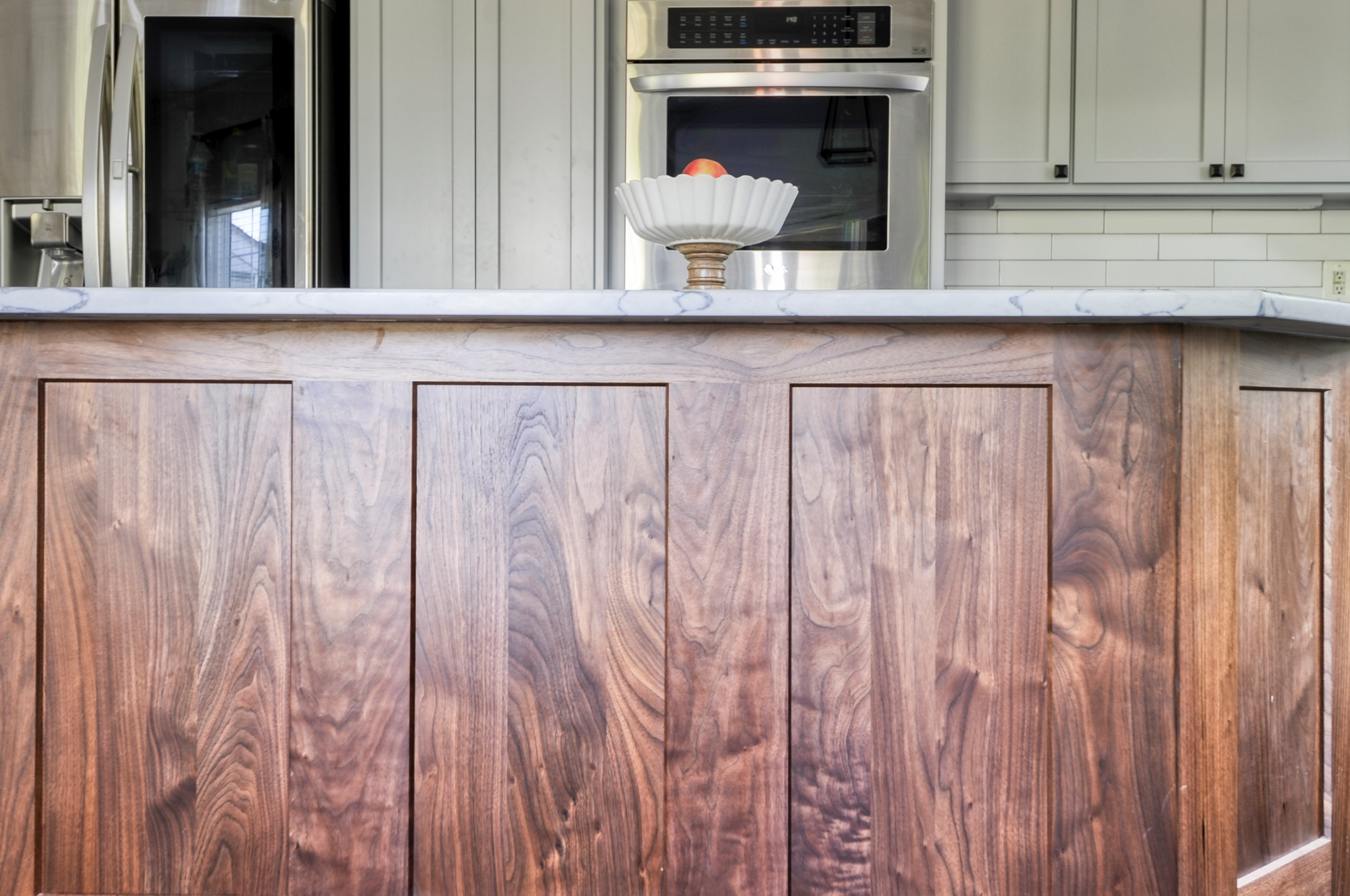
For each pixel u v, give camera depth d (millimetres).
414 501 1044
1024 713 1022
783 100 2338
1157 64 2654
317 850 1039
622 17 2387
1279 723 1182
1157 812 1004
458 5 2355
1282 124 2637
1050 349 1014
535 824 1040
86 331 1045
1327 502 1246
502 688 1042
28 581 1042
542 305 974
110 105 2273
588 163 2352
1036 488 1021
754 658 1031
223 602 1046
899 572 1029
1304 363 1203
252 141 2305
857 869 1029
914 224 2350
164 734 1048
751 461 1030
